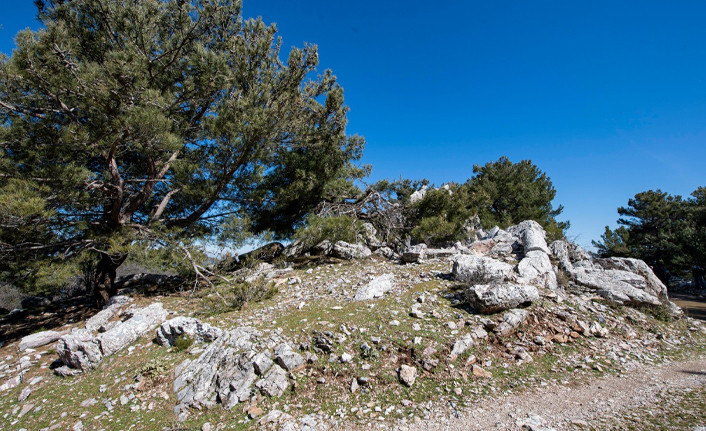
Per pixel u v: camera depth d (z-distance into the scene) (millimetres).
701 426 5410
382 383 7539
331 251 21328
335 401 7078
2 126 12469
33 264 12078
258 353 8289
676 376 7777
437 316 10031
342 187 21812
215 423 6750
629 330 10055
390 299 11812
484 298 10008
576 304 11031
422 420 6379
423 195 24516
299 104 18281
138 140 12812
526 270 12461
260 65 17312
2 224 10562
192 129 17203
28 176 12234
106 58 13781
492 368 8016
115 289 17047
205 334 10039
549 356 8586
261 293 13859
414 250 18250
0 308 17719
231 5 17328
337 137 20516
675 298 34125
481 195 25297
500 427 5973
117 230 14914
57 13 14562
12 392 9172
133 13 14297
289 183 20766
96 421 7336
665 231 41281
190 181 16406
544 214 34906
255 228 21969
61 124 13898
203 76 14500
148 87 14336
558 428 5785
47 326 14312
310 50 17516
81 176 12781
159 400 7832
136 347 10727
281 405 7051
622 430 5594
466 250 17828
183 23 15859
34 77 11695
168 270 14914
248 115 15469
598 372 7961
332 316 10539
